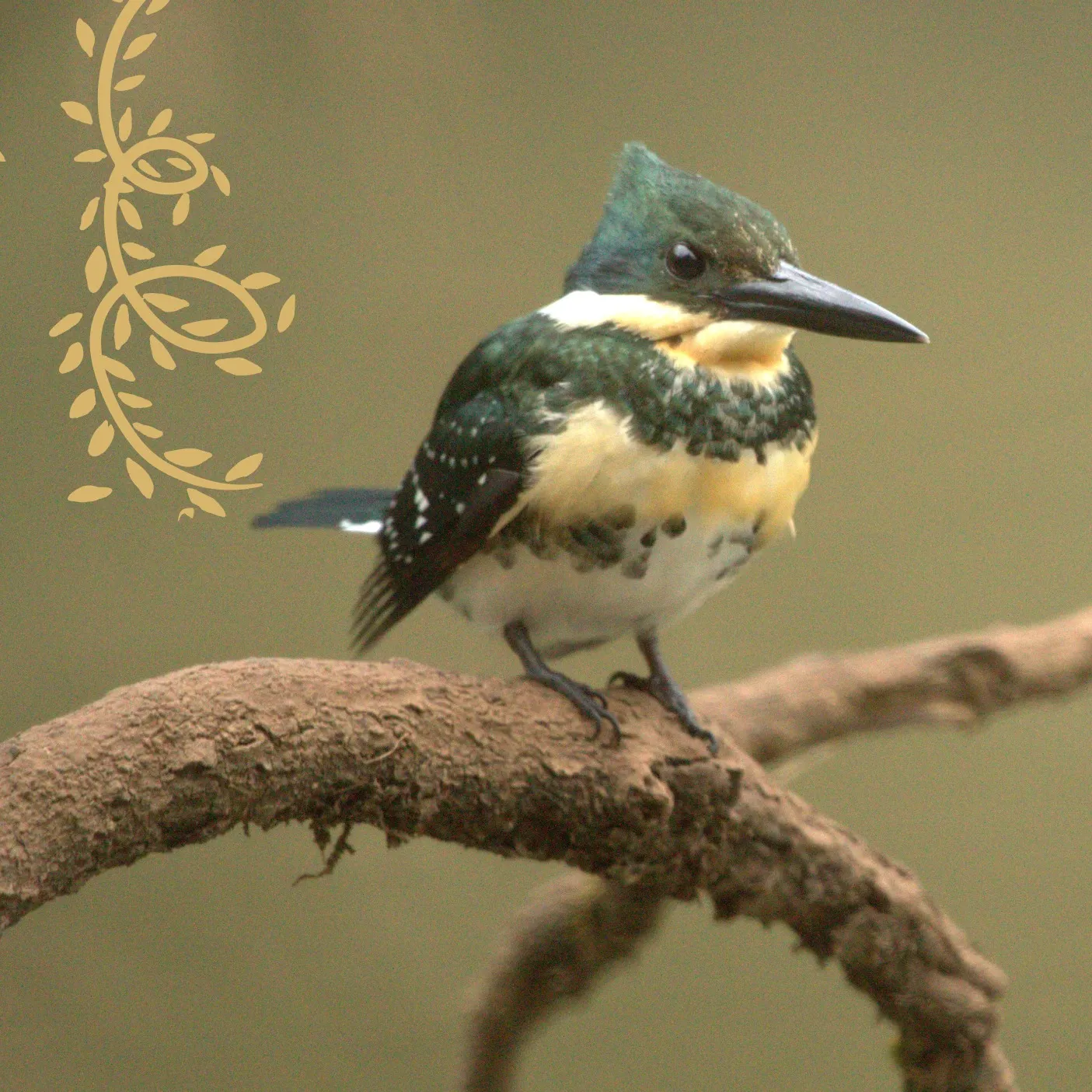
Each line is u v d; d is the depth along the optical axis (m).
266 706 4.98
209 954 5.43
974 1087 5.07
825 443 6.34
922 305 6.48
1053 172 6.62
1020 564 6.23
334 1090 5.42
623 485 5.07
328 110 5.89
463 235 6.00
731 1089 5.48
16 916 4.95
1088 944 5.80
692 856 5.05
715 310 5.09
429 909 5.45
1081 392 6.42
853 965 5.07
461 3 6.14
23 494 5.50
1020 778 6.00
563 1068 5.45
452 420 5.10
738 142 6.44
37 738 4.96
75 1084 5.41
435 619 5.71
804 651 6.12
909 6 6.64
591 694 5.05
